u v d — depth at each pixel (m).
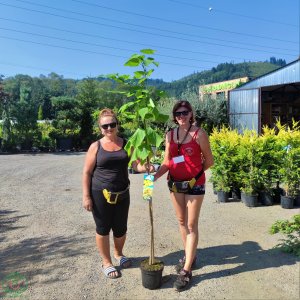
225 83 33.62
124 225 4.04
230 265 4.09
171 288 3.61
